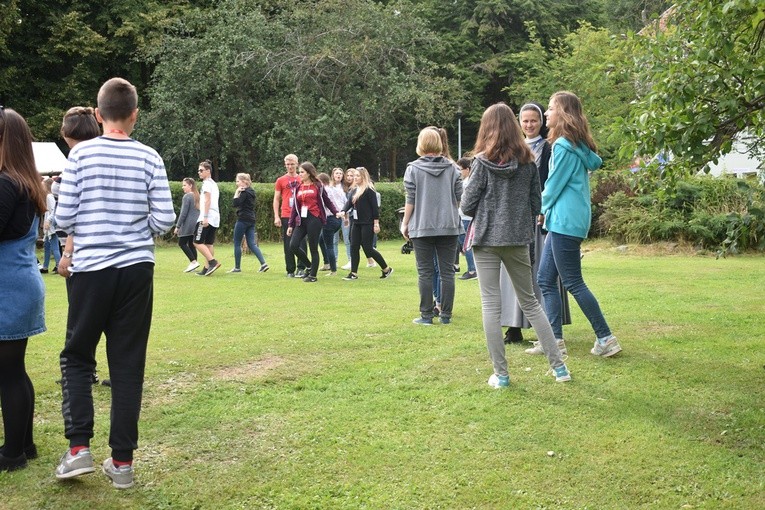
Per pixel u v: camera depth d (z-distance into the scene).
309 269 11.40
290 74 27.02
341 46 27.41
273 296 9.66
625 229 16.34
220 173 31.89
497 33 34.44
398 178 35.72
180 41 26.97
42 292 3.87
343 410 4.69
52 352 6.33
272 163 27.09
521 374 5.40
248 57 25.98
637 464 3.82
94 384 5.31
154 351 6.27
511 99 32.81
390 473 3.77
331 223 12.34
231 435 4.30
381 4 29.53
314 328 7.30
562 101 5.58
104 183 3.60
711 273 11.62
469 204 5.00
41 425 4.48
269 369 5.70
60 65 29.36
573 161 5.57
